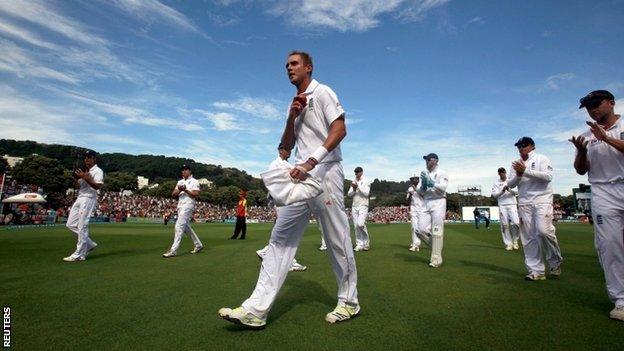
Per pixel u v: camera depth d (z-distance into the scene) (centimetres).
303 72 325
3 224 2573
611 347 239
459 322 294
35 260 664
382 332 271
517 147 552
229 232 1688
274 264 301
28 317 307
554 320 300
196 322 295
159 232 1609
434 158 636
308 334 267
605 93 349
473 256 763
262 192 9625
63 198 5216
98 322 294
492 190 981
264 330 276
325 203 302
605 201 343
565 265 632
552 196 510
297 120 323
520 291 413
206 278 491
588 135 376
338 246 307
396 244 1080
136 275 512
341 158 320
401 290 417
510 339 254
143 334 266
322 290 420
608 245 333
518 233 941
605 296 388
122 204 5394
